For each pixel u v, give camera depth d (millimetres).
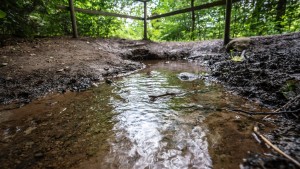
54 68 2949
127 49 5047
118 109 1811
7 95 2084
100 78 2906
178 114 1667
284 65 2357
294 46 3006
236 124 1431
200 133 1341
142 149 1190
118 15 5941
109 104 1935
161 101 1992
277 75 2109
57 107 1859
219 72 2846
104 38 5781
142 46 5566
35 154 1166
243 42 3834
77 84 2529
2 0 3396
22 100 2018
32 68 2842
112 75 3160
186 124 1483
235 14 5977
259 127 1357
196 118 1573
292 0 5199
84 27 5770
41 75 2652
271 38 3771
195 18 7883
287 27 4715
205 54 4426
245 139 1229
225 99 1941
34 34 4633
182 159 1082
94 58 3789
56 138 1333
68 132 1411
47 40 4477
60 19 5082
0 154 1169
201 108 1768
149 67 3881
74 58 3568
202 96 2074
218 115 1602
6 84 2311
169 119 1582
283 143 1133
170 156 1114
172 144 1229
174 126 1462
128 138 1317
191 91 2260
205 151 1138
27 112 1746
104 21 6121
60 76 2701
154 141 1273
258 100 1816
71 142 1285
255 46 3615
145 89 2406
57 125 1515
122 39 6074
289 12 4727
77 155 1150
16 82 2387
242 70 2561
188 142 1242
